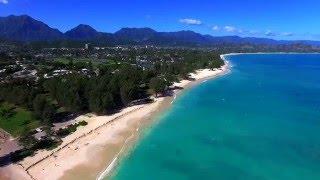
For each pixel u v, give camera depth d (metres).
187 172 80.56
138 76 170.25
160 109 135.38
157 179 77.38
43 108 113.38
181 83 196.50
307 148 94.69
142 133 106.38
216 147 95.50
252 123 118.44
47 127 103.19
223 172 80.56
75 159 86.88
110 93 130.25
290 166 83.44
